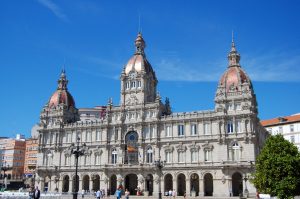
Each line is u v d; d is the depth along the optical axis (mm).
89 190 130375
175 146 121562
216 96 118812
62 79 153125
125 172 125312
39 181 139625
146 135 126750
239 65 123938
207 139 117062
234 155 112562
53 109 146000
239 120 114125
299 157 75875
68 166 136250
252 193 106125
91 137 135750
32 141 195000
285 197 72000
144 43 144375
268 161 74875
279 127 156750
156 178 120250
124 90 134625
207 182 118562
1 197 72062
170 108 139250
